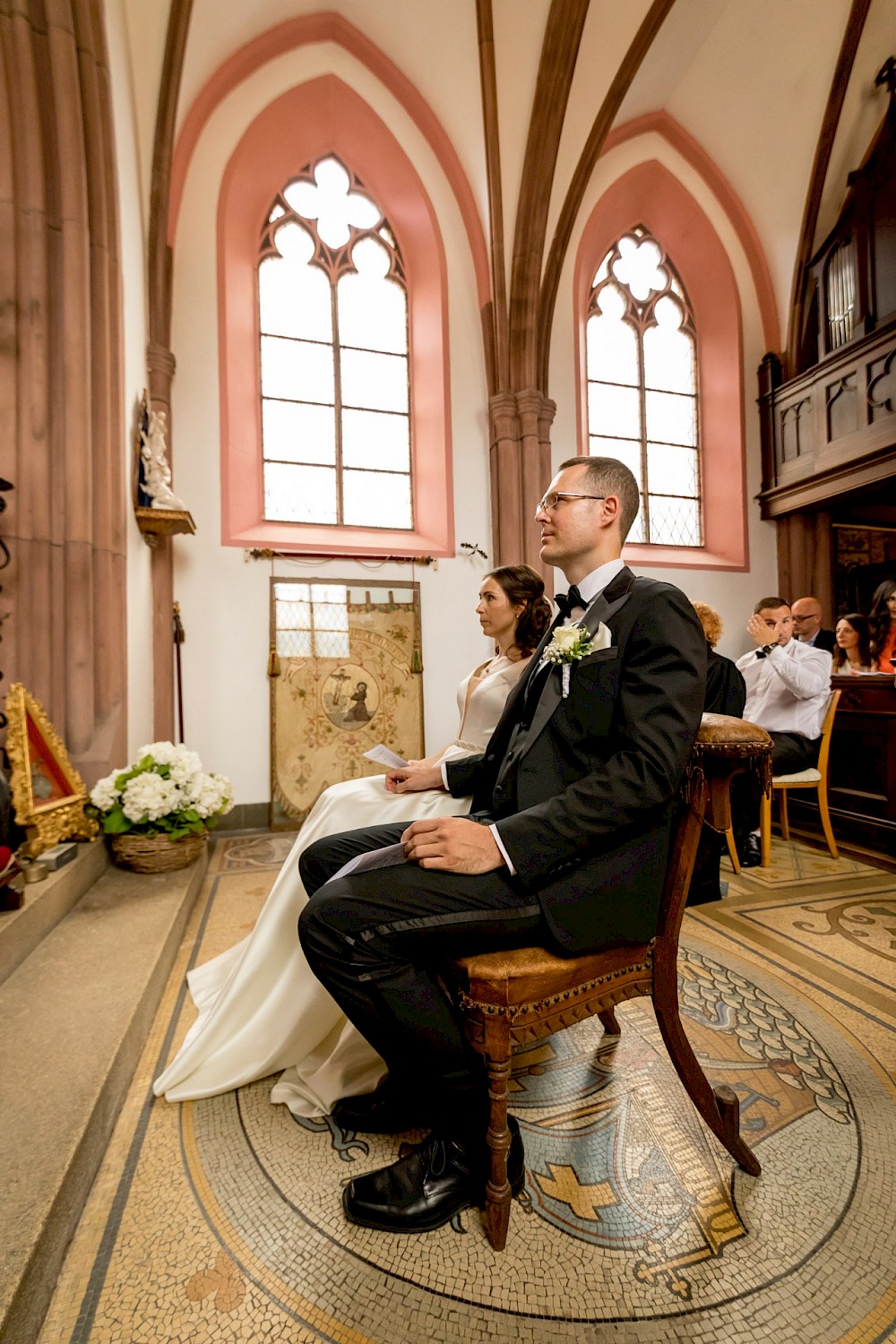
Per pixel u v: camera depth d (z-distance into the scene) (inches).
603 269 284.8
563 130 223.5
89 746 128.7
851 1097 65.2
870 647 222.2
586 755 52.9
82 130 130.3
